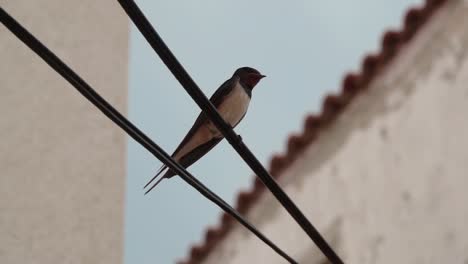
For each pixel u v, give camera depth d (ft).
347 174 50.65
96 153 37.37
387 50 49.11
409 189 46.73
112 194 37.11
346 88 50.85
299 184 53.93
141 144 23.32
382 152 48.75
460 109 44.88
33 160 36.24
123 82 39.04
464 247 42.70
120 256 36.40
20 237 34.91
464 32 45.42
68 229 35.78
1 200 35.12
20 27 19.26
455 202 43.96
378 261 47.16
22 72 37.35
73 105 37.68
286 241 52.90
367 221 48.57
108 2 40.37
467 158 43.80
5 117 36.45
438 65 46.60
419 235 45.32
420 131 46.91
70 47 38.63
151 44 20.93
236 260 56.54
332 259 28.27
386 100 49.24
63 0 39.42
